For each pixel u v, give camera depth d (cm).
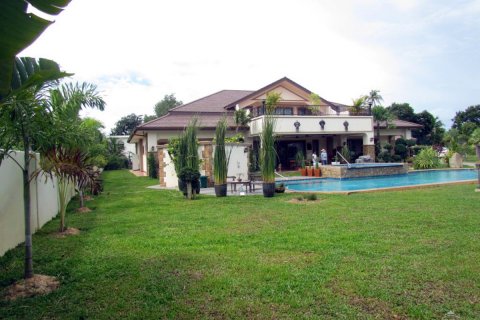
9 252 614
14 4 261
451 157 2598
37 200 802
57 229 800
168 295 408
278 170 2675
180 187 1438
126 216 942
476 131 3144
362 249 551
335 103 3491
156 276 470
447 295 382
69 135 661
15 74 425
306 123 2559
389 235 632
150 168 2409
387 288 404
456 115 5691
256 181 1552
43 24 274
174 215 931
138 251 591
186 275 470
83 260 551
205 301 390
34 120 488
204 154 1758
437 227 679
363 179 2066
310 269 473
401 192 1268
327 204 1026
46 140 546
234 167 1822
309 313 354
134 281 455
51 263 544
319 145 3045
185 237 677
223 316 355
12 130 476
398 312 349
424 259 495
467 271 445
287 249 573
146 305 385
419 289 399
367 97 2933
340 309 359
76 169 774
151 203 1188
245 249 583
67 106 685
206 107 2953
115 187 1878
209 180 1759
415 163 2577
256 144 2692
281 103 2831
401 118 4125
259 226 758
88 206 1161
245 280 444
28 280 462
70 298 412
